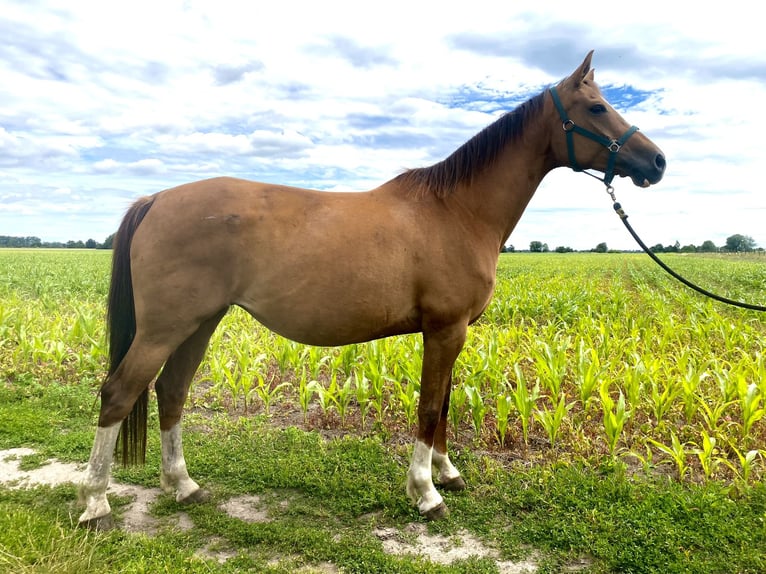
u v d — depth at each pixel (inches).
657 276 885.2
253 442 162.6
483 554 108.7
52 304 390.6
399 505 124.7
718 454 157.2
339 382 236.8
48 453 151.9
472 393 166.1
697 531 111.4
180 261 107.3
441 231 118.1
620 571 103.2
